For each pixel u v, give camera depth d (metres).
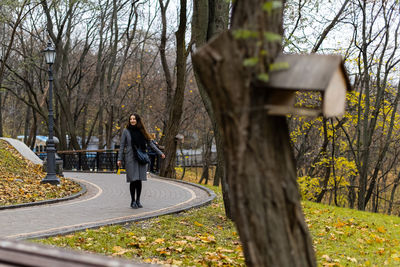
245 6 2.21
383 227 8.71
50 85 15.23
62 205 10.56
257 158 2.16
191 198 11.84
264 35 2.05
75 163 26.72
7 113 56.91
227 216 8.88
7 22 25.17
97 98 40.78
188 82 35.38
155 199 11.52
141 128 9.73
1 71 24.48
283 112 2.16
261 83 2.12
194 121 39.09
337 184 21.58
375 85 21.20
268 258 2.12
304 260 2.19
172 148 19.53
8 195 11.53
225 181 8.87
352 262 5.66
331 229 8.35
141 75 34.47
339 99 2.37
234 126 2.19
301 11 15.80
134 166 9.67
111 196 12.25
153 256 5.60
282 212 2.17
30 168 17.86
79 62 35.88
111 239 6.37
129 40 31.33
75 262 1.88
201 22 8.43
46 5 28.53
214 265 5.21
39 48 34.53
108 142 35.00
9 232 6.92
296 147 23.23
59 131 34.22
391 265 5.52
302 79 2.09
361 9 18.48
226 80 2.18
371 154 26.08
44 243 5.84
